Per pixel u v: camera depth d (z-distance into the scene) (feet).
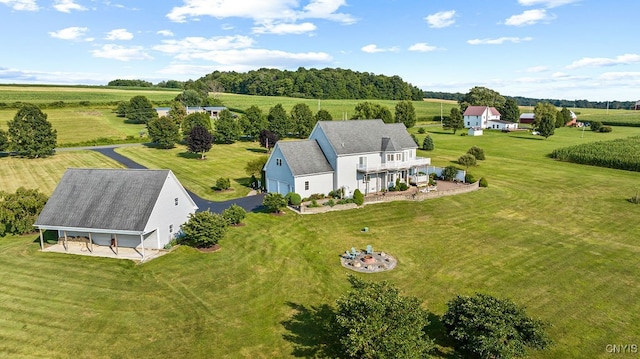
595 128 411.95
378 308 57.31
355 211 141.28
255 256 102.68
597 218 138.72
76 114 409.49
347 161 161.38
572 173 214.28
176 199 114.93
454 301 67.00
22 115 237.04
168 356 63.31
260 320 73.87
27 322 71.82
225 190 177.06
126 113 395.55
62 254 103.14
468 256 104.94
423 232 123.54
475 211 146.00
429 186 178.19
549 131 345.51
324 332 70.44
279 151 159.43
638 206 152.87
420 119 506.07
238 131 306.76
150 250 105.60
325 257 103.35
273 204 134.82
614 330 71.87
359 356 60.70
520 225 130.93
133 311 75.87
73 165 222.89
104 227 101.30
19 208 119.65
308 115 331.16
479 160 248.93
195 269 94.27
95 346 65.36
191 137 244.01
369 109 355.15
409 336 55.47
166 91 653.71
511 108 472.03
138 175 110.73
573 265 99.50
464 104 547.90
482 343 57.11
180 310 76.54
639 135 341.00
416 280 90.94
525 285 88.84
